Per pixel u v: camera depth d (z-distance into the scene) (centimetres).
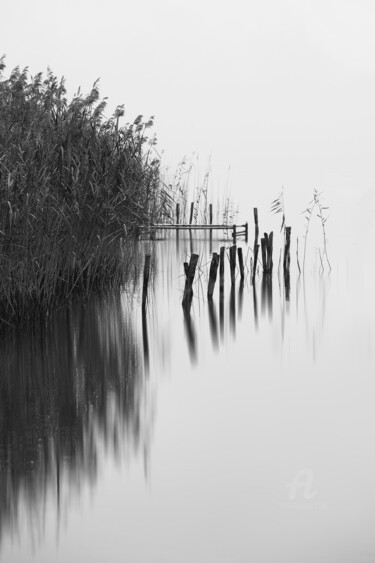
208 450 941
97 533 759
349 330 1539
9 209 1406
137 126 1761
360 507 802
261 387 1180
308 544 729
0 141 1454
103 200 1647
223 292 1878
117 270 1892
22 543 739
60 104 1648
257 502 810
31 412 1068
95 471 882
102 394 1148
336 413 1065
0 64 1616
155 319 1634
